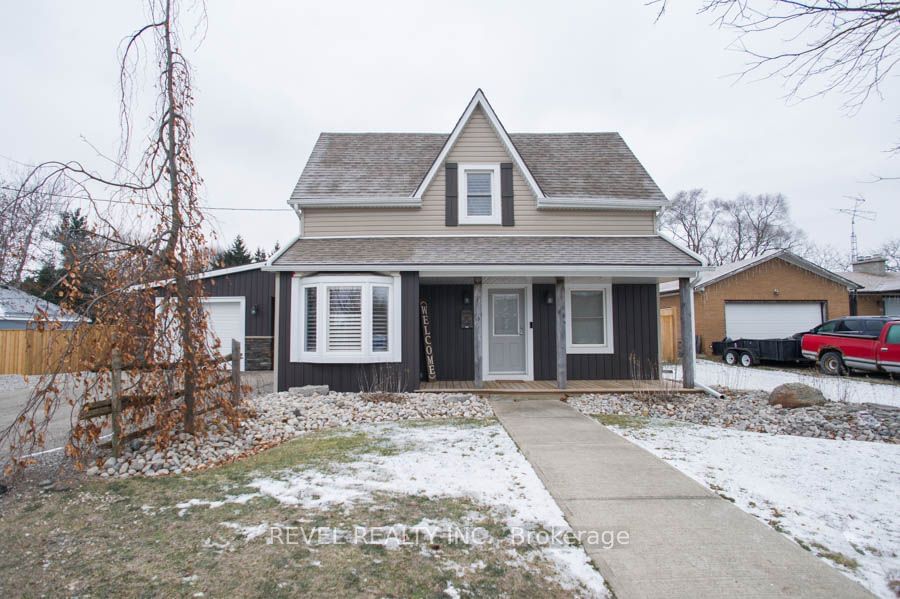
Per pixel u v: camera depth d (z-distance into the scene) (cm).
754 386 1132
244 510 394
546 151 1299
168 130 583
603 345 1111
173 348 577
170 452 545
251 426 672
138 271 545
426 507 396
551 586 282
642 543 333
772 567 300
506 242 1058
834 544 331
